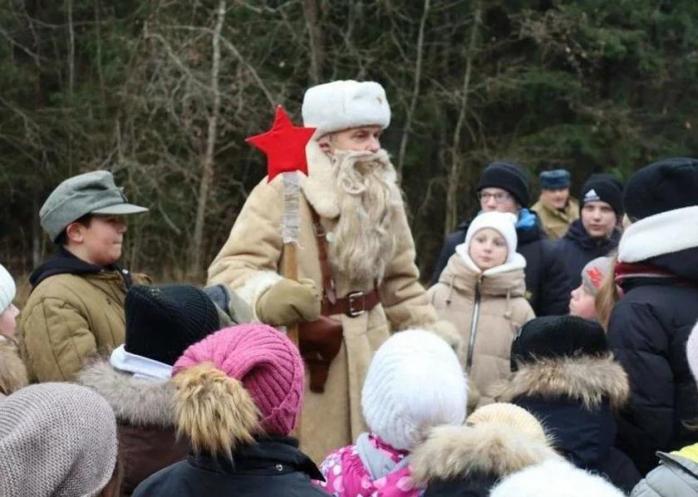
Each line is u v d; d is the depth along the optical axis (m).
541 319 3.28
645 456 3.46
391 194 4.12
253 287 3.76
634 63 21.03
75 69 21.38
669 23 20.94
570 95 20.42
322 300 4.04
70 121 19.59
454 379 2.81
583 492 1.96
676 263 3.46
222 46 17.75
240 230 4.00
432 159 21.58
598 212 6.22
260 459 2.24
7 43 20.16
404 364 2.80
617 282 3.69
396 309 4.31
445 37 21.14
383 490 2.80
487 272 5.02
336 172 4.09
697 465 2.35
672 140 21.16
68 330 3.68
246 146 19.22
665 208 3.59
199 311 2.97
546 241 6.31
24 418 2.01
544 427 3.07
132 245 18.33
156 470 2.76
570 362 3.14
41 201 20.50
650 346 3.41
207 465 2.26
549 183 8.34
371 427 2.86
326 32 20.33
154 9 17.66
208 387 2.15
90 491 2.04
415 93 20.09
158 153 17.42
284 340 2.36
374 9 20.58
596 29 20.17
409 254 4.30
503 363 4.98
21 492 1.95
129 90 17.64
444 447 2.53
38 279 3.88
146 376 2.86
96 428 2.06
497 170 6.23
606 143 20.47
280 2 19.86
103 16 21.33
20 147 19.81
